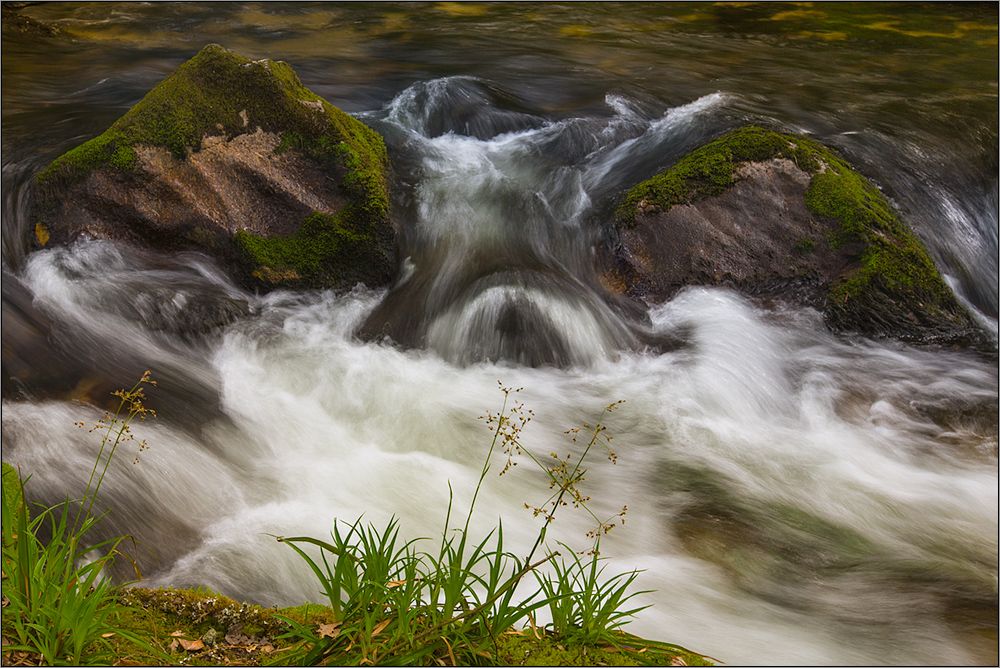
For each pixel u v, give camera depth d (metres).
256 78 6.61
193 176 6.36
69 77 9.99
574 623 2.66
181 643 2.54
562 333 5.87
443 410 5.18
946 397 5.62
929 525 4.30
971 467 4.89
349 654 2.43
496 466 4.65
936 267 6.90
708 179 6.80
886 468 4.86
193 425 4.88
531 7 14.17
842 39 12.22
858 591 3.75
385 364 5.70
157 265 6.26
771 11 13.99
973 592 3.74
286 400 5.26
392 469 4.57
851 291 6.32
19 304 5.89
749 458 4.88
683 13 13.88
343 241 6.36
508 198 7.08
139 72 10.26
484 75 10.02
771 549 4.04
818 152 7.12
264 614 2.67
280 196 6.42
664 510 4.33
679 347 5.98
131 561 3.70
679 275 6.48
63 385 5.18
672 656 2.60
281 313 6.11
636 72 10.33
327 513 4.11
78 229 6.28
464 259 6.43
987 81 10.07
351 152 6.59
